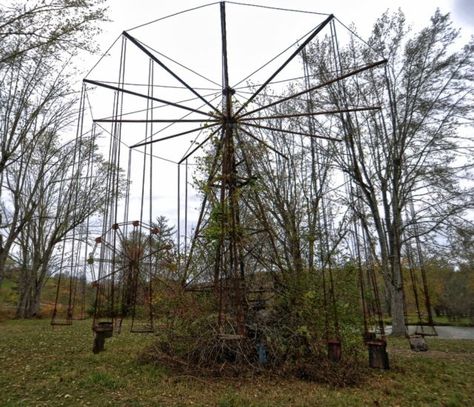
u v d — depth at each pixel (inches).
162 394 234.8
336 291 343.6
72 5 392.2
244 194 352.8
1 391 243.3
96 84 295.7
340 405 215.2
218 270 322.7
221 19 300.4
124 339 478.3
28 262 1094.4
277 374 272.8
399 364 355.9
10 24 380.5
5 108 601.9
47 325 744.3
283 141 607.5
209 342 291.7
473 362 374.0
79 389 246.5
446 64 686.5
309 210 434.0
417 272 864.9
